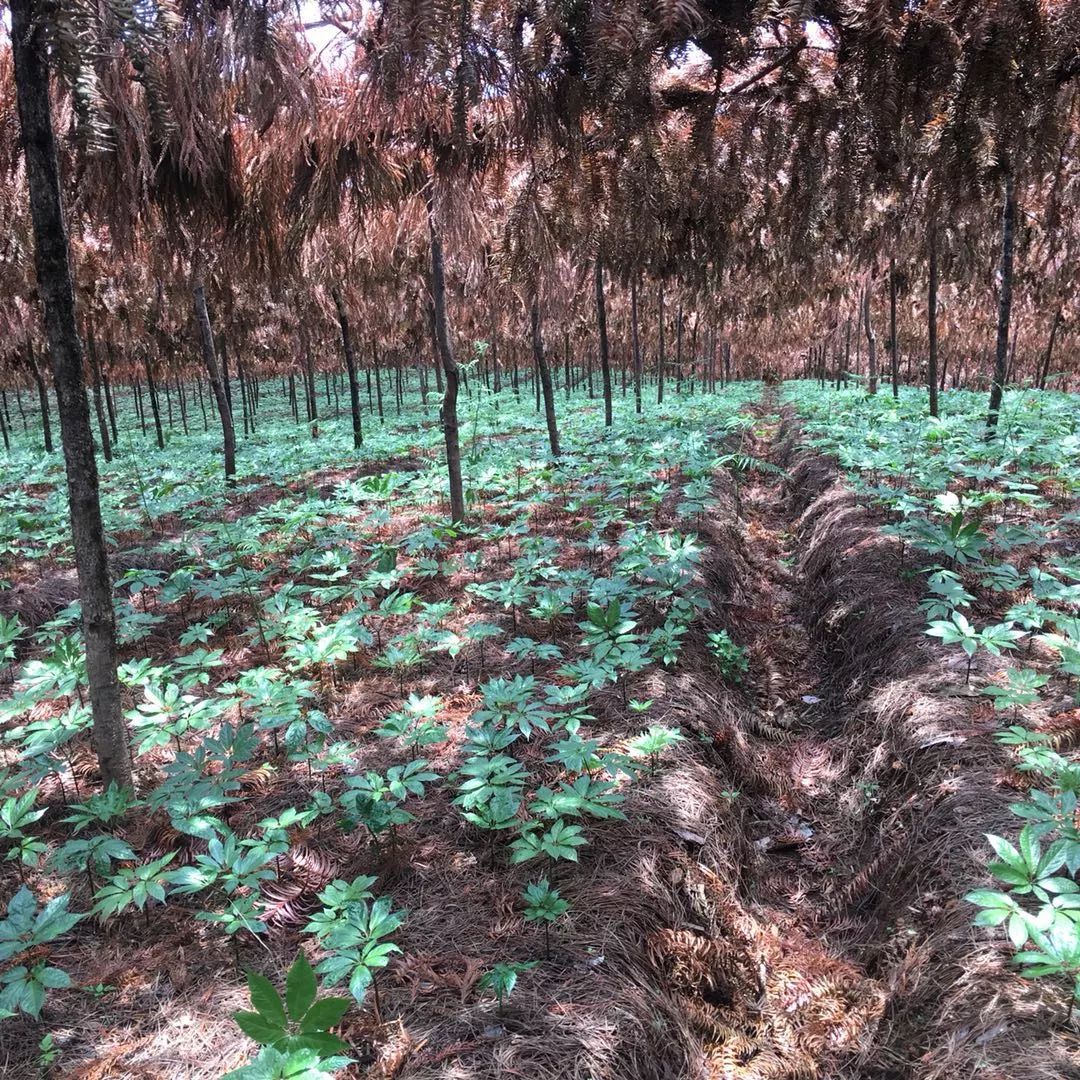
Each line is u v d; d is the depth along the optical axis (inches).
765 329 741.3
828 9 94.8
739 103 122.1
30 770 112.5
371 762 131.1
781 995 99.8
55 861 93.0
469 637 164.2
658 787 121.4
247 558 254.8
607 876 102.0
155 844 109.7
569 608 193.3
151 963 88.8
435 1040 77.1
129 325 557.0
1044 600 174.2
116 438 679.7
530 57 94.0
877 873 116.8
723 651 180.4
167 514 338.3
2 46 123.0
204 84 102.3
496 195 166.7
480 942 91.3
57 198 95.9
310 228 174.1
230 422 401.7
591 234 152.5
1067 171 154.9
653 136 115.4
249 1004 81.7
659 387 622.8
